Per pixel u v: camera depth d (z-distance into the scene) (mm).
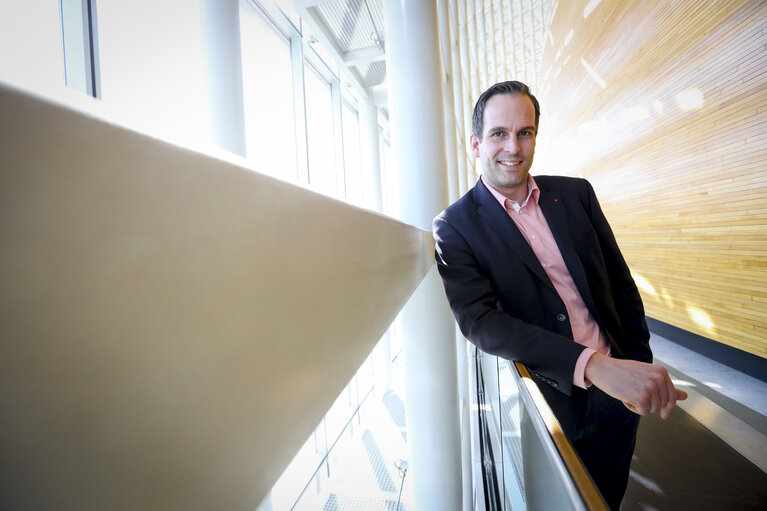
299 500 6926
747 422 2744
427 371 2152
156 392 179
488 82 6277
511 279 1267
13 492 116
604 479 1299
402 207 2285
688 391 3268
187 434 202
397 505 6777
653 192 4559
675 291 4352
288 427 332
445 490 2217
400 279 1042
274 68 5391
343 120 8211
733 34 3123
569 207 1349
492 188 1360
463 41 5230
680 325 4332
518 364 1041
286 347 330
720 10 3229
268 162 5215
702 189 3707
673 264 4316
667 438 2715
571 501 525
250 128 4797
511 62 8078
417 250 1468
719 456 2445
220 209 234
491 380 2217
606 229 1431
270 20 5215
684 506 2098
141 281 167
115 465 155
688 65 3674
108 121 148
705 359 3947
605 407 1263
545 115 9484
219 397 233
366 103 8031
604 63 5391
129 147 158
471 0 5758
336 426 8180
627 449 1312
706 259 3771
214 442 227
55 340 127
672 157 4113
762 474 2244
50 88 122
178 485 194
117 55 2746
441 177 2271
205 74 2488
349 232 552
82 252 135
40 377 122
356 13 4992
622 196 5355
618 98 5129
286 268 333
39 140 115
